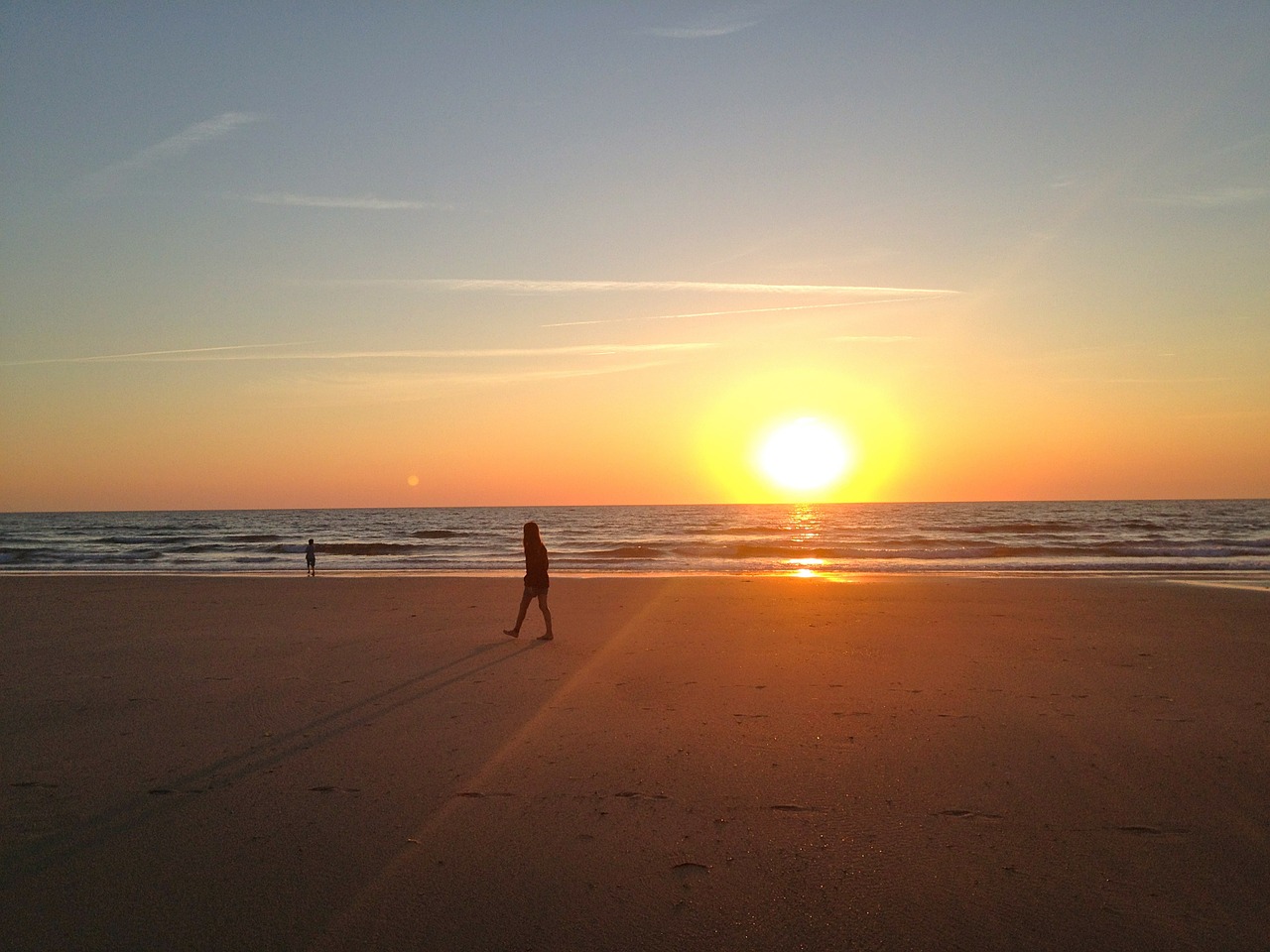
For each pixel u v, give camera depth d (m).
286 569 31.73
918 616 14.61
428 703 8.34
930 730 7.24
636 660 10.50
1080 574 26.16
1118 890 4.30
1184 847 4.81
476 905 4.19
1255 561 30.47
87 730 7.45
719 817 5.31
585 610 15.66
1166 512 111.00
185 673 9.87
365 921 4.04
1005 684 9.05
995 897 4.23
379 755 6.66
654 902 4.21
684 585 20.50
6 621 14.50
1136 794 5.66
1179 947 3.76
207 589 19.91
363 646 11.73
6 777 6.18
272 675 9.73
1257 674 9.56
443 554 41.44
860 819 5.26
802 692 8.71
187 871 4.59
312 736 7.21
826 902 4.20
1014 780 5.95
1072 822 5.19
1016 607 15.81
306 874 4.55
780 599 17.36
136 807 5.55
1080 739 6.96
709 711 7.95
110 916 4.11
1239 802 5.50
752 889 4.35
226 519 126.31
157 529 83.25
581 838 5.00
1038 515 98.81
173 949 3.81
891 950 3.76
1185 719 7.57
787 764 6.36
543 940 3.87
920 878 4.46
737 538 54.94
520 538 58.88
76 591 19.61
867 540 49.97
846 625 13.55
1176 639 12.09
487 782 5.99
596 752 6.70
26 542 56.53
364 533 70.19
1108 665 10.09
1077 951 3.74
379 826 5.20
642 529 72.44
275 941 3.88
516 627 12.37
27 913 4.14
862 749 6.71
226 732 7.35
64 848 4.91
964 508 161.50
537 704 8.27
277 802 5.62
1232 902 4.16
